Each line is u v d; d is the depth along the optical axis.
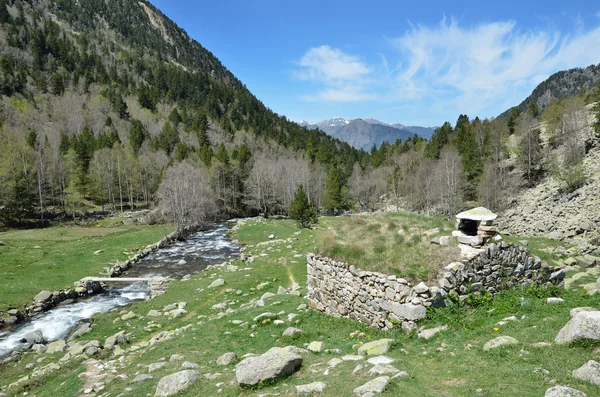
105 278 38.38
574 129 79.69
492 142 99.69
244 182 110.19
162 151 126.81
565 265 22.95
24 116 146.12
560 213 50.66
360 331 15.25
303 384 9.38
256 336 16.84
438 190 82.12
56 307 31.36
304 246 46.97
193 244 63.19
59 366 18.05
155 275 42.56
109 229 75.19
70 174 100.12
